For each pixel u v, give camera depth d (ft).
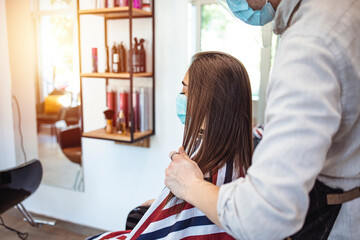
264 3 2.63
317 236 2.52
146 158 8.31
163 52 7.64
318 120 1.83
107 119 7.77
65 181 9.54
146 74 7.55
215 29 7.20
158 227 3.16
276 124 1.90
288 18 2.32
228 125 3.03
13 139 9.95
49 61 8.99
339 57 1.93
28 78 9.35
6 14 9.23
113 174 8.82
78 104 8.84
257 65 7.00
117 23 7.90
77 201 9.52
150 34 7.67
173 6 7.37
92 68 7.89
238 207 1.94
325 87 1.87
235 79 3.03
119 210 8.96
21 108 9.65
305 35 2.00
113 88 8.20
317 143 1.80
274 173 1.83
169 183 2.66
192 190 2.42
